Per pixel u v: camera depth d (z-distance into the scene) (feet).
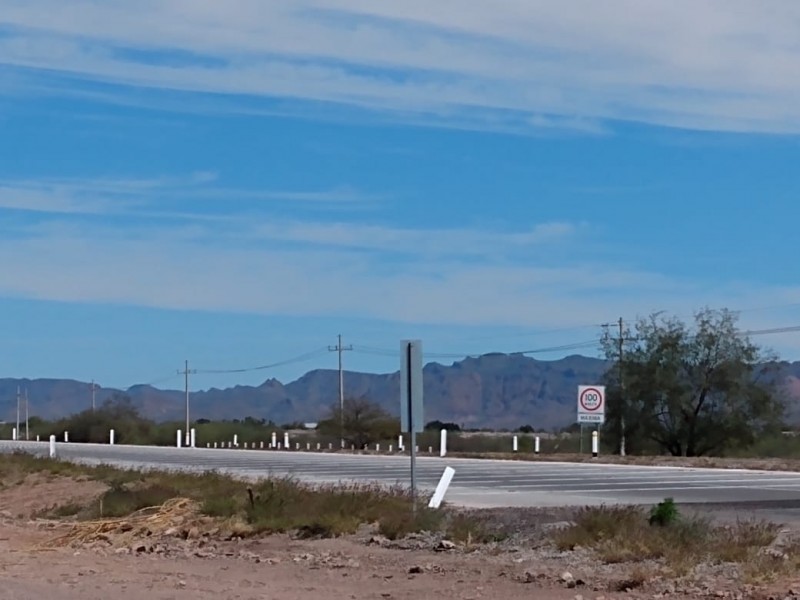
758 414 205.77
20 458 139.95
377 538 61.98
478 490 98.02
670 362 206.28
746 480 111.04
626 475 121.08
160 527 71.20
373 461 162.50
